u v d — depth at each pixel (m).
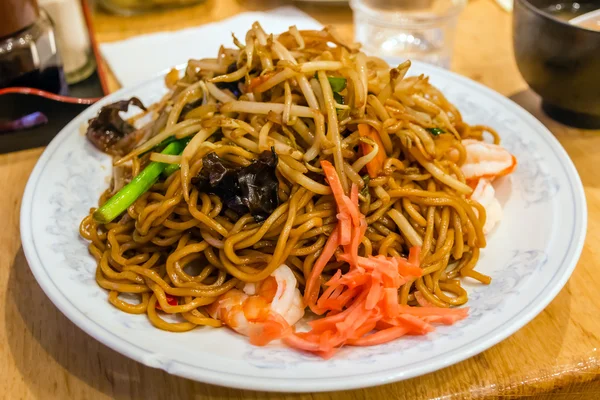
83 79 0.47
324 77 0.32
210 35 0.51
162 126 0.35
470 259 0.32
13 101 0.40
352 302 0.30
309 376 0.25
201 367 0.25
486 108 0.39
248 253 0.31
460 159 0.35
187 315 0.30
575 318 0.30
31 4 0.40
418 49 0.49
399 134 0.33
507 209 0.34
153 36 0.51
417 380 0.28
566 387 0.28
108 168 0.37
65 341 0.30
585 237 0.32
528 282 0.29
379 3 0.51
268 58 0.33
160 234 0.32
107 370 0.28
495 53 0.51
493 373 0.28
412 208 0.32
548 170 0.34
